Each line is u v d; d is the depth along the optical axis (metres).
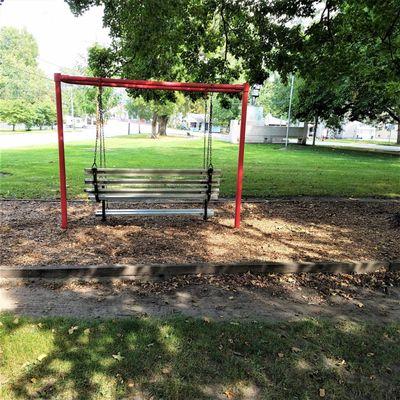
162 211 6.47
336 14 9.59
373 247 5.78
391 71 8.66
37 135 39.47
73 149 21.16
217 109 58.19
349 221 7.30
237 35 10.02
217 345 3.26
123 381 2.79
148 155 18.83
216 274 4.74
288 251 5.48
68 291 4.23
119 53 10.61
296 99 30.73
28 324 3.47
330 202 9.00
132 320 3.59
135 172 6.20
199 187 6.44
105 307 3.90
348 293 4.43
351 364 3.10
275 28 9.38
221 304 4.05
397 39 8.85
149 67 10.12
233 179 11.94
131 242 5.62
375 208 8.45
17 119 53.97
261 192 9.96
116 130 66.62
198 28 9.96
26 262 4.73
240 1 9.24
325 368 3.04
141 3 8.55
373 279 4.82
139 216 7.12
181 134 50.56
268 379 2.89
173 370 2.93
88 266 4.56
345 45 9.36
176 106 38.69
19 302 3.96
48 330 3.38
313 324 3.67
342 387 2.85
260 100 61.75
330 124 33.44
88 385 2.74
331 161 18.83
